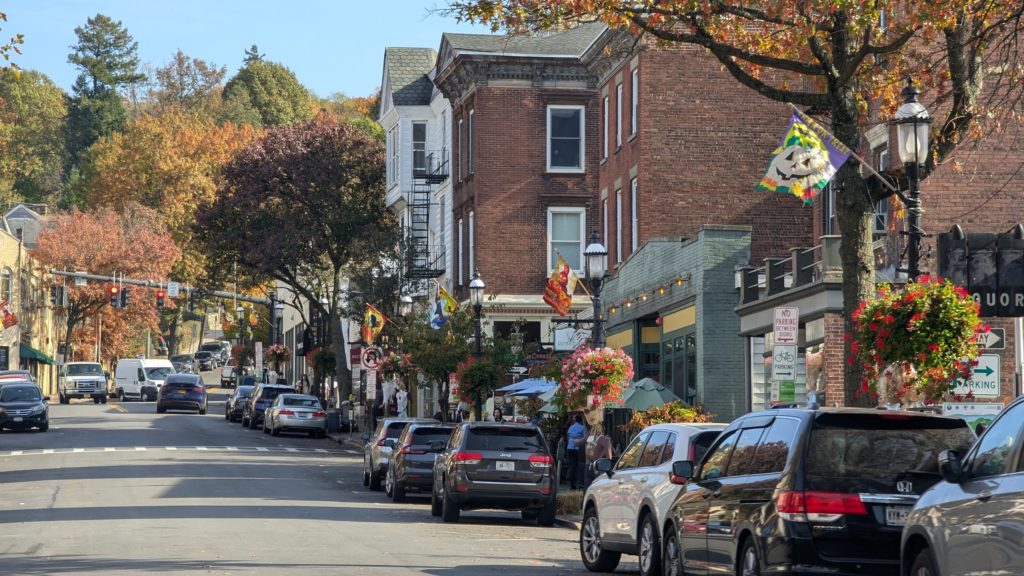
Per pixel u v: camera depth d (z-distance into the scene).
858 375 26.88
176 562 23.95
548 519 35.75
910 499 16.47
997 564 12.58
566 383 41.69
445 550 27.38
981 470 13.53
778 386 41.28
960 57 27.75
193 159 167.25
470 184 74.62
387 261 91.75
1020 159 41.53
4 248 134.50
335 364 103.38
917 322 23.53
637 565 26.25
